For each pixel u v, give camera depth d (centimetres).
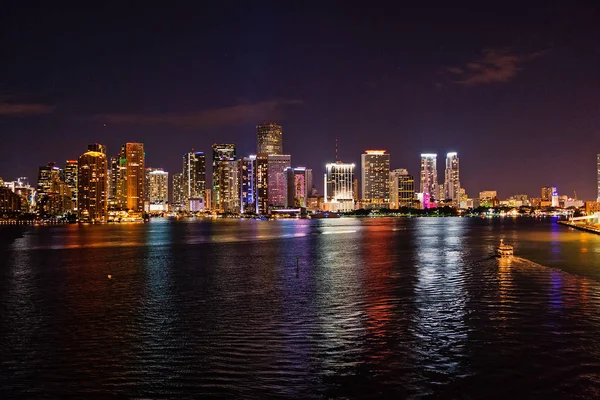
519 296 6600
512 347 4378
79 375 3875
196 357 4222
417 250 13912
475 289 7150
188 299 6681
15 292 7406
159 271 9744
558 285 7450
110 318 5625
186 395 3512
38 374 3906
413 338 4672
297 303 6319
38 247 16912
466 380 3684
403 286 7488
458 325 5112
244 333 4909
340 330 4975
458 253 12800
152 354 4312
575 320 5275
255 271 9600
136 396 3512
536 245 15125
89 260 12144
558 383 3612
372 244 16538
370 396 3462
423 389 3550
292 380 3725
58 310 6084
